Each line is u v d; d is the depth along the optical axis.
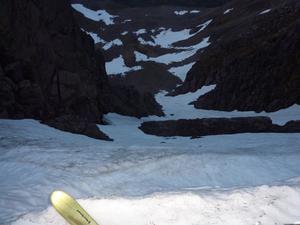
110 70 97.12
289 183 12.30
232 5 115.06
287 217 9.58
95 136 30.27
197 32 116.12
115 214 9.41
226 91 58.88
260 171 17.50
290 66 52.03
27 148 21.28
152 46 108.75
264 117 37.31
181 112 58.84
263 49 57.41
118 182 15.79
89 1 146.38
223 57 73.00
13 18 34.28
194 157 18.77
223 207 9.63
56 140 24.70
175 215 9.24
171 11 146.25
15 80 32.69
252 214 9.45
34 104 32.09
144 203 9.60
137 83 89.12
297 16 63.66
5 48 33.28
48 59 35.94
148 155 19.56
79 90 37.06
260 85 53.69
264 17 81.75
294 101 48.69
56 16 41.97
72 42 43.28
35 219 9.55
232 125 37.31
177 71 93.25
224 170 17.47
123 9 145.12
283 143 25.94
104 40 115.56
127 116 47.16
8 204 12.52
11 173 17.42
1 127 27.16
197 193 10.32
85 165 17.86
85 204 9.79
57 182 15.31
